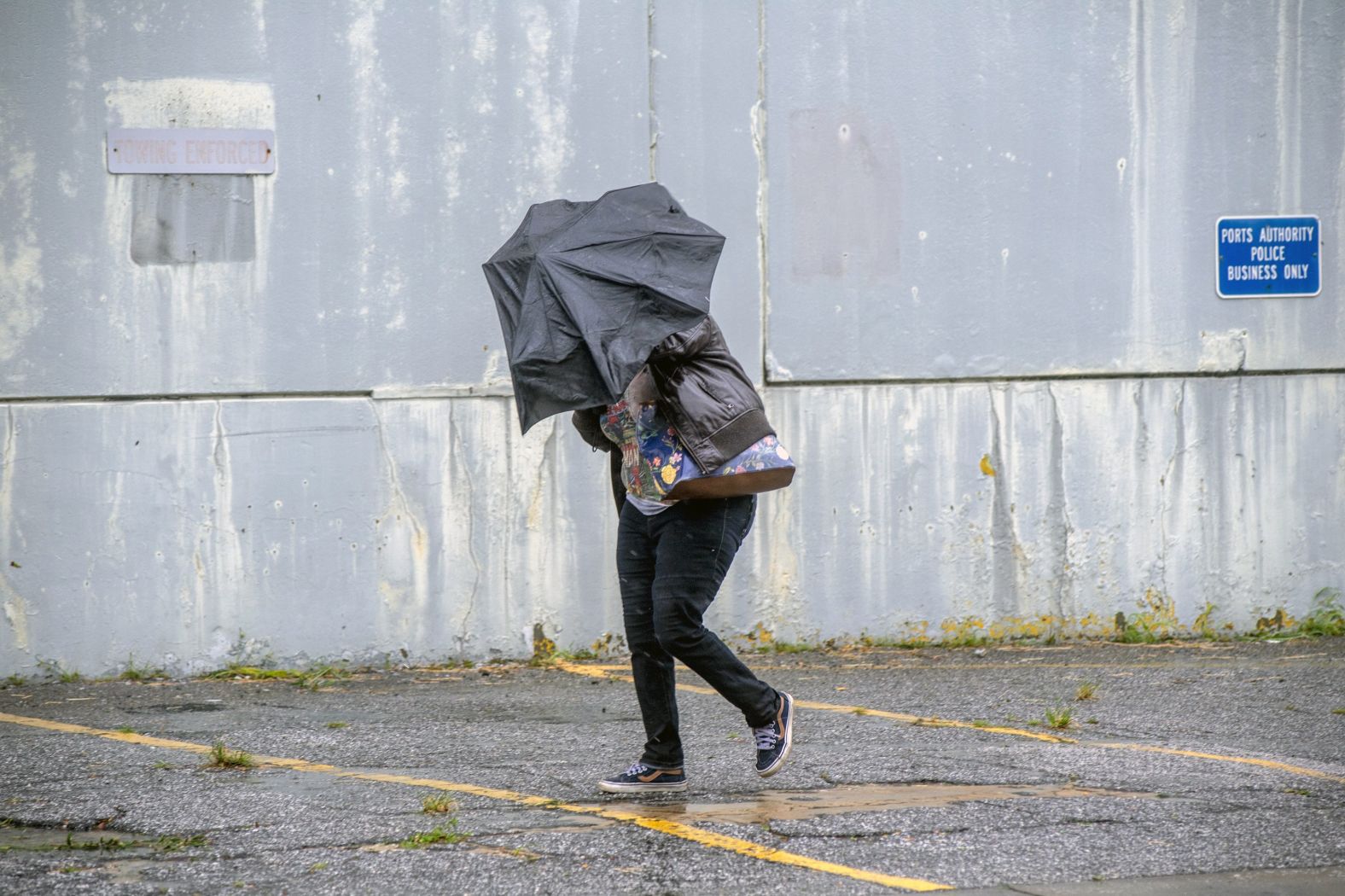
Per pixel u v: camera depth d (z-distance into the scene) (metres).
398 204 11.91
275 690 11.02
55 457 11.45
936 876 6.23
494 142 12.03
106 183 11.48
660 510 7.37
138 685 11.27
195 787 7.82
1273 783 7.90
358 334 11.88
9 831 6.98
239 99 11.65
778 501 12.52
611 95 12.20
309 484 11.83
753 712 7.52
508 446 12.09
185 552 11.66
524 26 12.03
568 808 7.37
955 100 12.71
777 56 12.44
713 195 12.38
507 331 7.06
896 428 12.69
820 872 6.27
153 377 11.59
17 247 11.37
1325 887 6.11
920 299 12.71
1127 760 8.47
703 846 6.65
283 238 11.76
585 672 11.77
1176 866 6.38
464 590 12.05
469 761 8.51
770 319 12.50
